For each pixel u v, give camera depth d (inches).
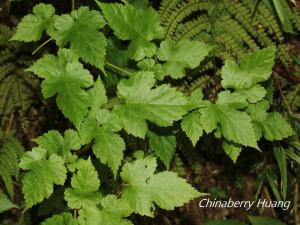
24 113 38.6
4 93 37.5
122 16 24.0
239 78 24.8
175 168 35.5
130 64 29.2
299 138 33.9
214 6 31.6
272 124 26.0
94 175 21.7
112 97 32.2
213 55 31.6
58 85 22.3
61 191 30.5
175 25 31.1
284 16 30.8
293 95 34.3
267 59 24.4
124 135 32.2
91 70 33.8
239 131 23.4
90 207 21.4
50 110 40.0
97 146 22.5
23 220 37.8
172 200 21.9
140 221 38.8
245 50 31.9
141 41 24.6
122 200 21.5
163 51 25.1
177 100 22.5
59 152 23.3
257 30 31.6
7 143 37.9
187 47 25.0
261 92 24.5
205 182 39.6
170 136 26.8
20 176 38.6
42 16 24.3
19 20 39.2
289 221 38.7
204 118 23.8
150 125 26.5
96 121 23.0
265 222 30.4
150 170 22.5
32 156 22.8
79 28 23.0
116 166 22.4
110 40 29.6
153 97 22.7
